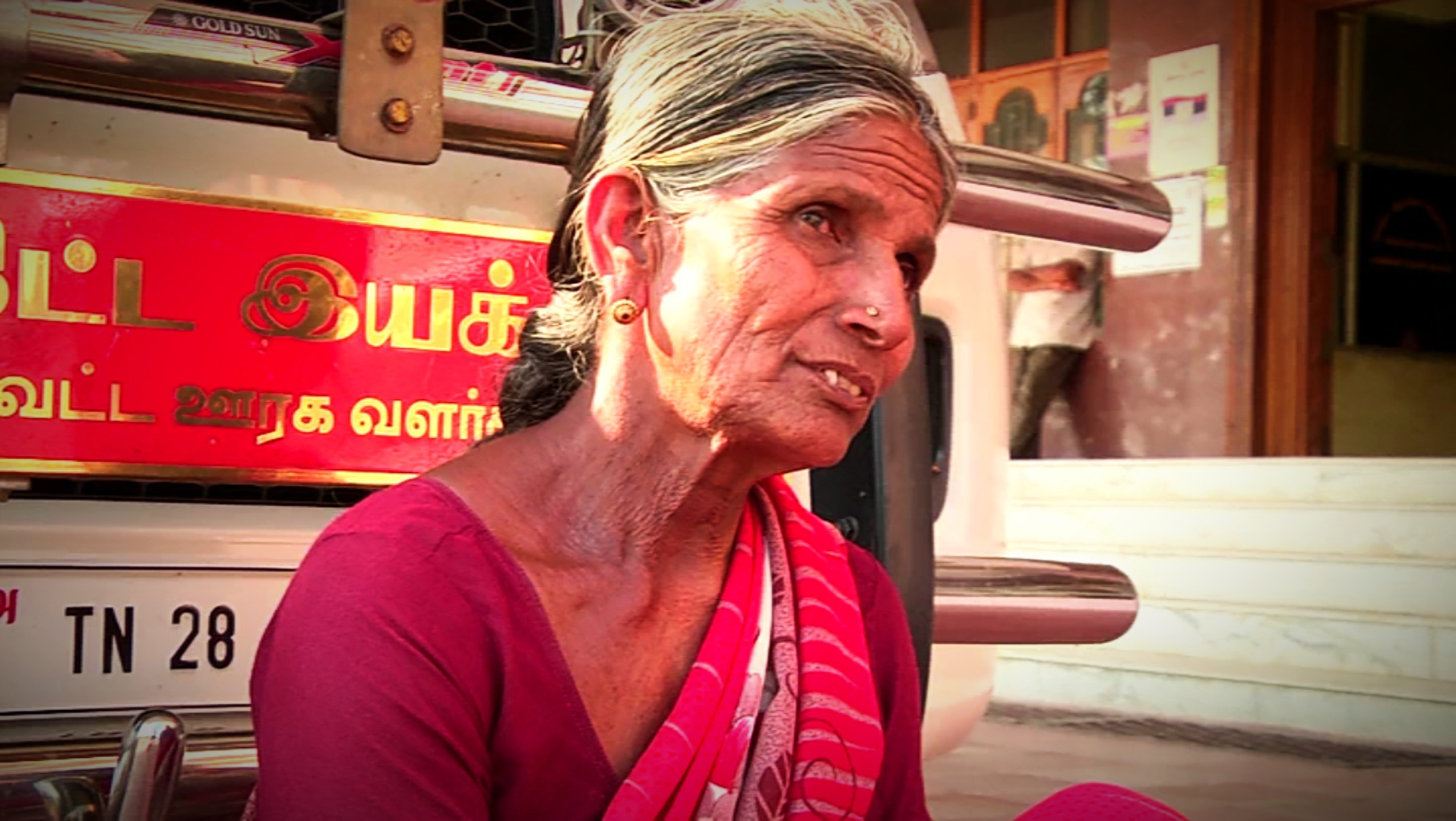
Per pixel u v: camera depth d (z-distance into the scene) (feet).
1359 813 15.14
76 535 5.56
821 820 4.08
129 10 5.27
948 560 8.43
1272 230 30.04
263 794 3.69
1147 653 22.71
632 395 4.00
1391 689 19.58
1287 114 30.09
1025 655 23.02
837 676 4.13
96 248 5.44
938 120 4.10
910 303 4.20
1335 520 21.31
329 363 5.81
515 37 6.72
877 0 4.19
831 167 3.83
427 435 5.99
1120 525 23.29
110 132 5.50
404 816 3.57
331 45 5.54
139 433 5.50
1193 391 30.04
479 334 6.10
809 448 3.92
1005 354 9.43
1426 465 20.65
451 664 3.68
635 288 3.98
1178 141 30.40
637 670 3.97
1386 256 32.14
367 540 3.77
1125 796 4.54
